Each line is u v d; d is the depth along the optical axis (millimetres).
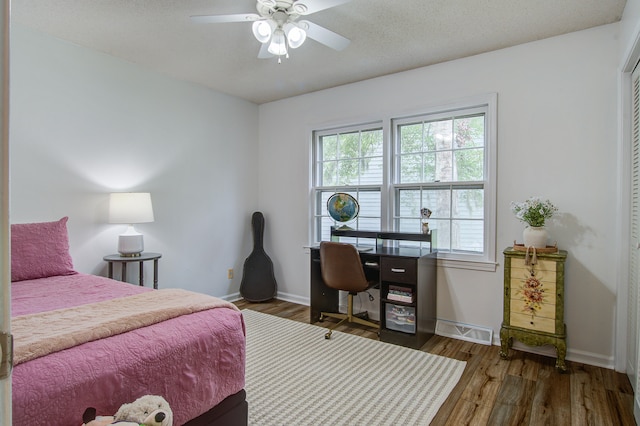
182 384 1364
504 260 2697
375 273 3527
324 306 3678
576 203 2629
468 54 3031
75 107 2895
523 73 2832
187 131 3760
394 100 3494
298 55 3068
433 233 3240
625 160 2389
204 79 3688
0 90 473
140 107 3342
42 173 2719
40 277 2375
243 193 4410
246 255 4453
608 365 2502
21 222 2609
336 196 3721
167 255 3602
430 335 3113
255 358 2666
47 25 2584
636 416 1830
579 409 1984
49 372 1054
